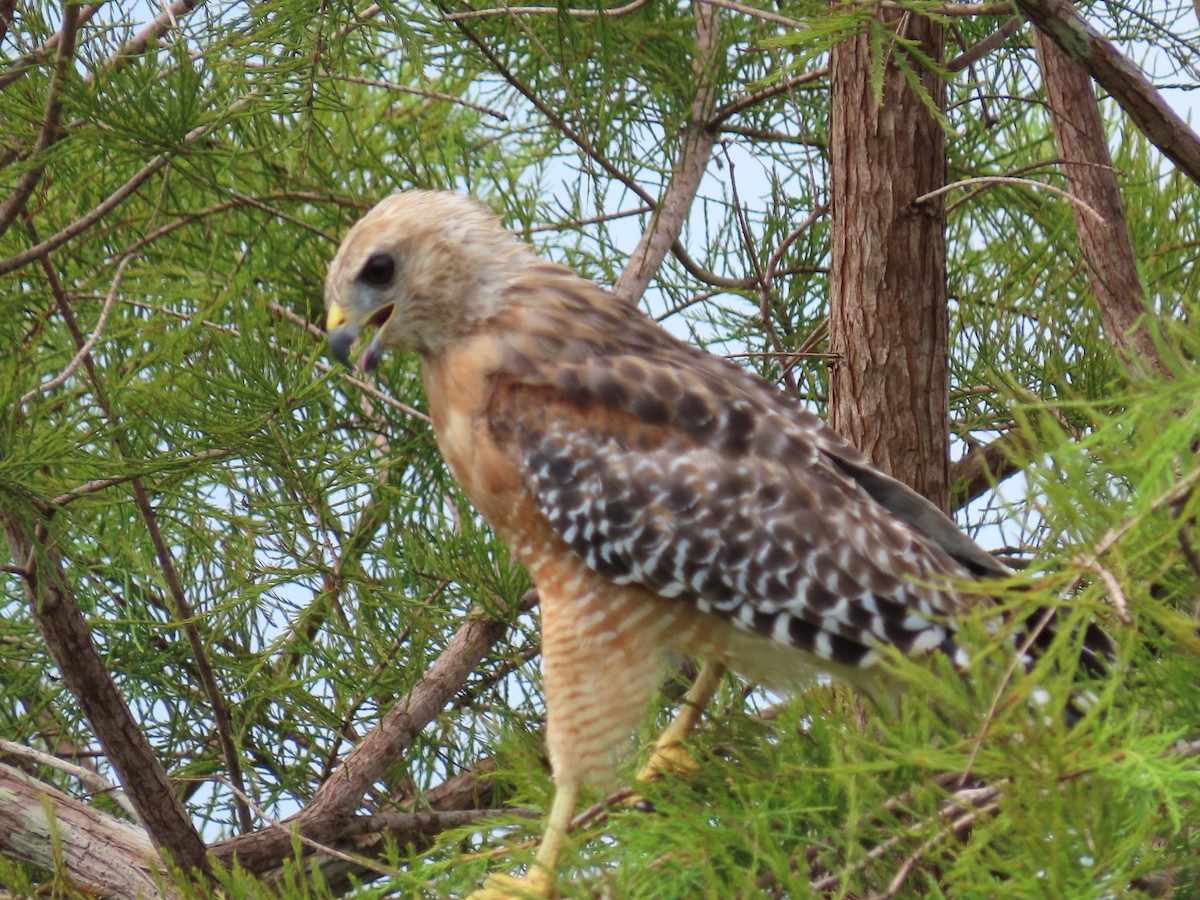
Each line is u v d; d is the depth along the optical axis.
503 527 8.48
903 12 8.16
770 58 11.27
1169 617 4.56
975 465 10.92
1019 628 5.41
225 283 11.11
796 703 6.20
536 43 10.31
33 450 7.98
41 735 11.81
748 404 8.14
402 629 10.52
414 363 12.08
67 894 6.69
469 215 8.49
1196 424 4.22
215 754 11.27
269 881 9.04
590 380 8.20
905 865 5.19
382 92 13.92
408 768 10.73
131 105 8.89
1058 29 6.51
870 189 9.05
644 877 5.61
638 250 11.12
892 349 9.05
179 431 9.50
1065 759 4.67
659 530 7.93
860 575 7.68
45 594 7.74
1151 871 4.98
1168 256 11.03
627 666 8.05
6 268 8.84
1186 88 10.23
